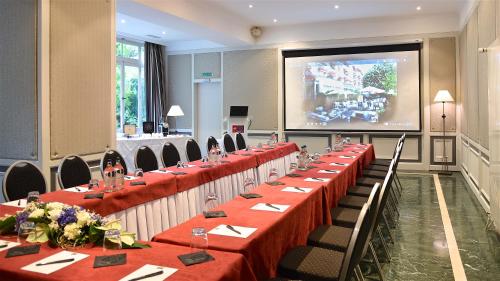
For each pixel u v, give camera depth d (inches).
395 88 355.9
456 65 338.6
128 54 408.2
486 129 208.1
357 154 230.2
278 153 263.3
